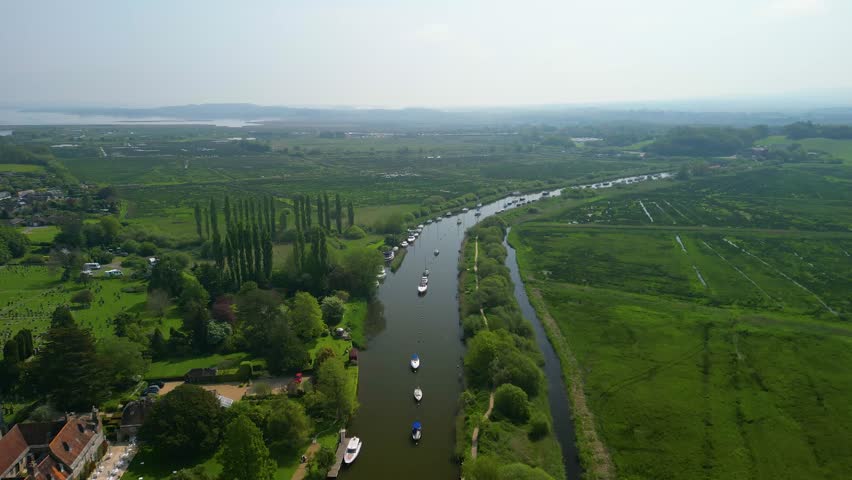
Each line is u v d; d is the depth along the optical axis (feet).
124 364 412.98
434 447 363.35
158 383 423.23
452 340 524.93
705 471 330.13
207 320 479.00
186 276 586.45
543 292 643.45
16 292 603.67
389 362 480.23
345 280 615.98
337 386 382.83
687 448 351.46
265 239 604.90
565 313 579.07
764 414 385.09
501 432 360.28
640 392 418.72
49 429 321.73
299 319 500.33
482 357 431.84
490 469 289.53
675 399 407.64
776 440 356.38
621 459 343.67
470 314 554.05
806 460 337.31
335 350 474.90
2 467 295.69
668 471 331.16
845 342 494.59
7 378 398.21
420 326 556.92
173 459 334.44
